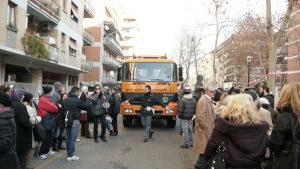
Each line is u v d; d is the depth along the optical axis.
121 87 17.22
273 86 15.91
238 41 44.91
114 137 14.59
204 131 8.62
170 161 9.91
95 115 13.15
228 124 4.00
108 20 59.16
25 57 22.98
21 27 21.94
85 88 12.95
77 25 36.50
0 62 21.22
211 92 9.02
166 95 17.05
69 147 9.75
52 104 9.84
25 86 22.42
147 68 17.23
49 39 26.64
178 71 17.53
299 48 47.12
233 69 62.84
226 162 4.05
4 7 19.55
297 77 53.50
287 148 4.33
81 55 38.03
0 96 5.32
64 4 32.25
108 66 62.78
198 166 7.95
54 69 32.81
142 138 14.39
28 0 23.30
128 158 10.22
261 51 43.78
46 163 9.34
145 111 13.54
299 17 40.97
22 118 6.73
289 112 4.43
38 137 8.11
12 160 5.29
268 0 16.23
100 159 10.02
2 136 5.15
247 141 3.94
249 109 4.07
